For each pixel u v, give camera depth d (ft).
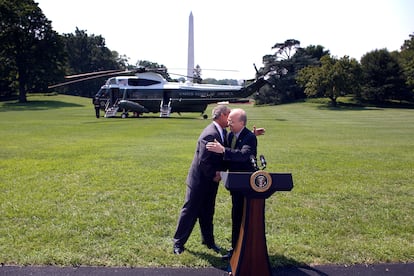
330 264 12.92
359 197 21.22
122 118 92.27
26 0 184.75
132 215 17.60
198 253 13.75
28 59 182.39
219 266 12.77
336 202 20.24
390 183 24.66
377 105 205.98
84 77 83.10
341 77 191.31
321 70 195.72
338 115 124.67
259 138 52.65
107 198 20.36
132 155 34.76
